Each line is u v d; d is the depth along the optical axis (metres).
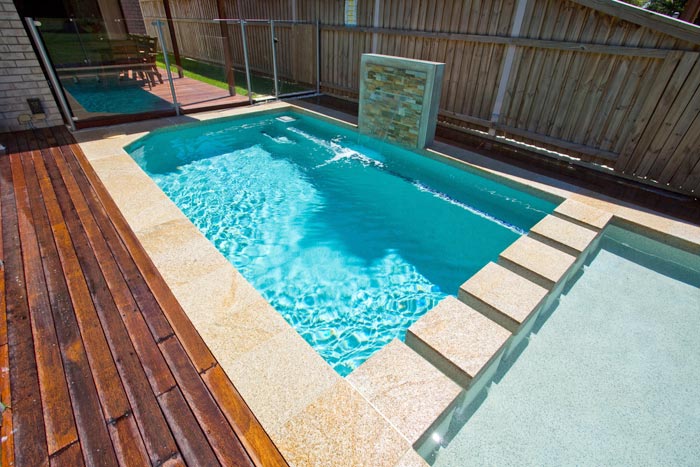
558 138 5.12
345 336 2.86
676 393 2.26
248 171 5.28
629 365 2.43
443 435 1.98
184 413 1.74
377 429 1.67
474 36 5.51
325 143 6.34
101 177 4.06
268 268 3.53
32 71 5.21
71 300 2.38
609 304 2.96
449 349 2.12
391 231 4.13
